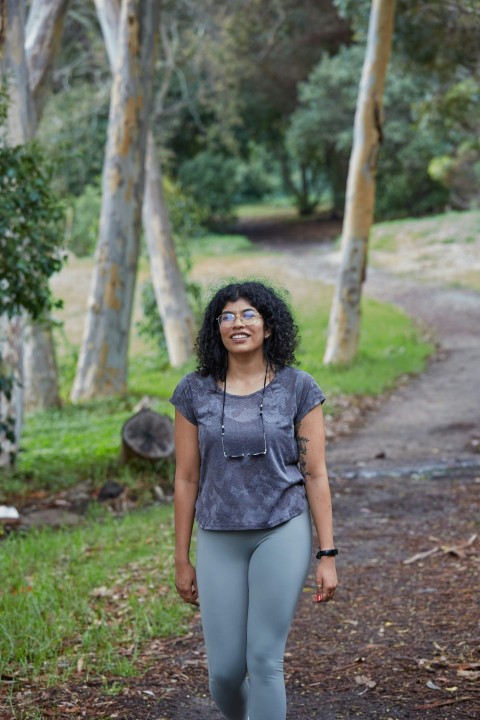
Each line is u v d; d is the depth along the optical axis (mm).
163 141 40406
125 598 6359
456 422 14391
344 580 6875
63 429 15773
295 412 3777
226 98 40344
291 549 3691
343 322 20531
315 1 41750
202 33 35062
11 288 9648
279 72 49031
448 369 20625
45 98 16234
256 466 3709
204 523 3754
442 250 40438
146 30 18312
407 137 44375
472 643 5301
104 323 19156
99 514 9750
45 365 18828
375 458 12117
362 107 19625
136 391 19750
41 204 9586
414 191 50156
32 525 8797
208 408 3773
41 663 5086
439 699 4578
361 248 20344
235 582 3744
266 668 3654
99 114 37594
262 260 42312
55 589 6414
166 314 23984
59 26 16047
